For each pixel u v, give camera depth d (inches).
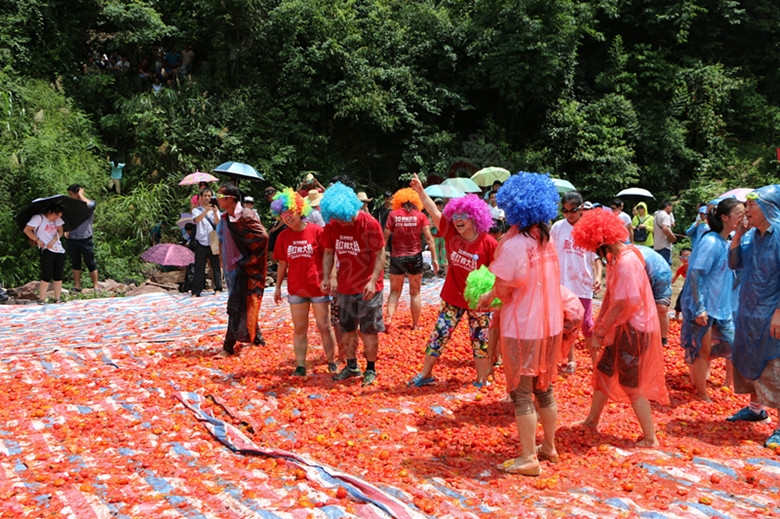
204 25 862.5
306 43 869.8
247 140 806.5
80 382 271.1
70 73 791.1
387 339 344.5
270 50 857.5
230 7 815.7
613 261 203.0
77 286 518.3
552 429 190.5
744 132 1069.8
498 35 874.8
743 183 957.8
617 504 159.0
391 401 246.1
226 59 842.8
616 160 876.0
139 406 240.8
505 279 175.9
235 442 204.1
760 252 213.2
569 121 892.6
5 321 392.2
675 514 150.3
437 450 197.6
